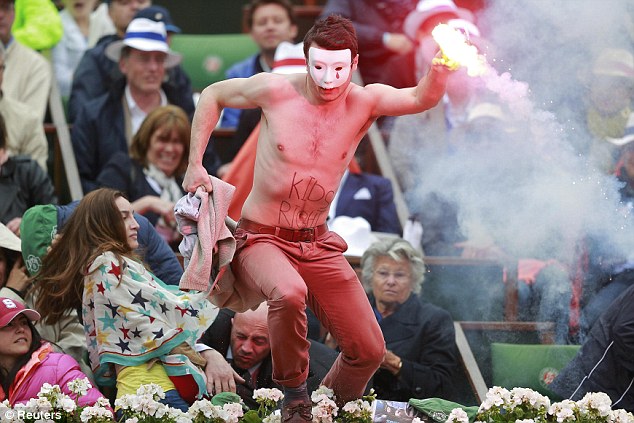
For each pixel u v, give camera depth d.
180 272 20.28
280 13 30.53
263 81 15.37
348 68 14.98
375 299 20.78
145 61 26.69
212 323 19.06
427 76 15.05
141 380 17.34
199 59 32.88
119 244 18.08
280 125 15.27
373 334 15.81
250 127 27.30
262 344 18.59
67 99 30.27
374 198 25.92
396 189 26.67
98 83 28.22
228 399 17.20
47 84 28.19
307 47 15.02
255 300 15.89
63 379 17.09
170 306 17.78
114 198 18.50
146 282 17.89
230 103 15.48
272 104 15.34
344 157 15.44
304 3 36.56
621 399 19.72
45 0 30.56
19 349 17.17
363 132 15.66
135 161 24.59
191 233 15.22
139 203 23.83
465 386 20.83
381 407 17.31
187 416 16.11
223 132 28.58
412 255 20.59
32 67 28.09
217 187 15.30
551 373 21.48
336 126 15.32
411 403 17.33
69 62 30.91
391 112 15.40
